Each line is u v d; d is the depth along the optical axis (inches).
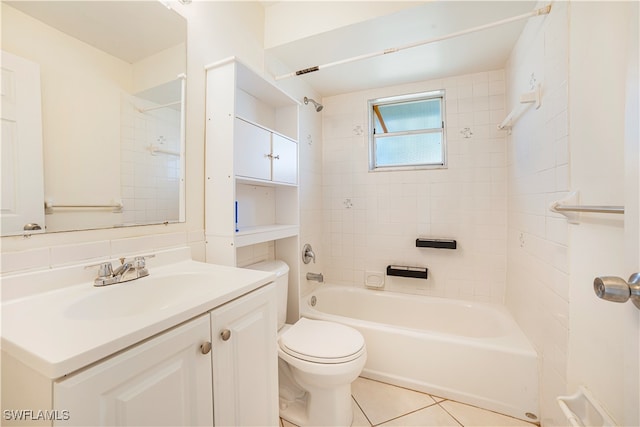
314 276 89.0
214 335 29.7
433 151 94.5
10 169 30.0
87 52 36.9
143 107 43.5
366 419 54.7
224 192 50.9
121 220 40.4
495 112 83.6
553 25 48.6
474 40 69.0
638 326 19.6
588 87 37.6
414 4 58.0
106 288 34.1
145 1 44.2
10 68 30.1
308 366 47.7
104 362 20.4
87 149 36.6
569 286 42.6
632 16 19.8
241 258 64.2
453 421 54.0
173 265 46.0
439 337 61.4
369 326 68.0
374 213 98.2
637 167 19.3
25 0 31.4
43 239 32.4
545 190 52.3
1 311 27.0
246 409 34.4
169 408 24.9
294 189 72.9
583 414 37.8
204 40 54.4
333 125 103.3
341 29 65.4
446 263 89.4
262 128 58.4
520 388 54.5
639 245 19.2
